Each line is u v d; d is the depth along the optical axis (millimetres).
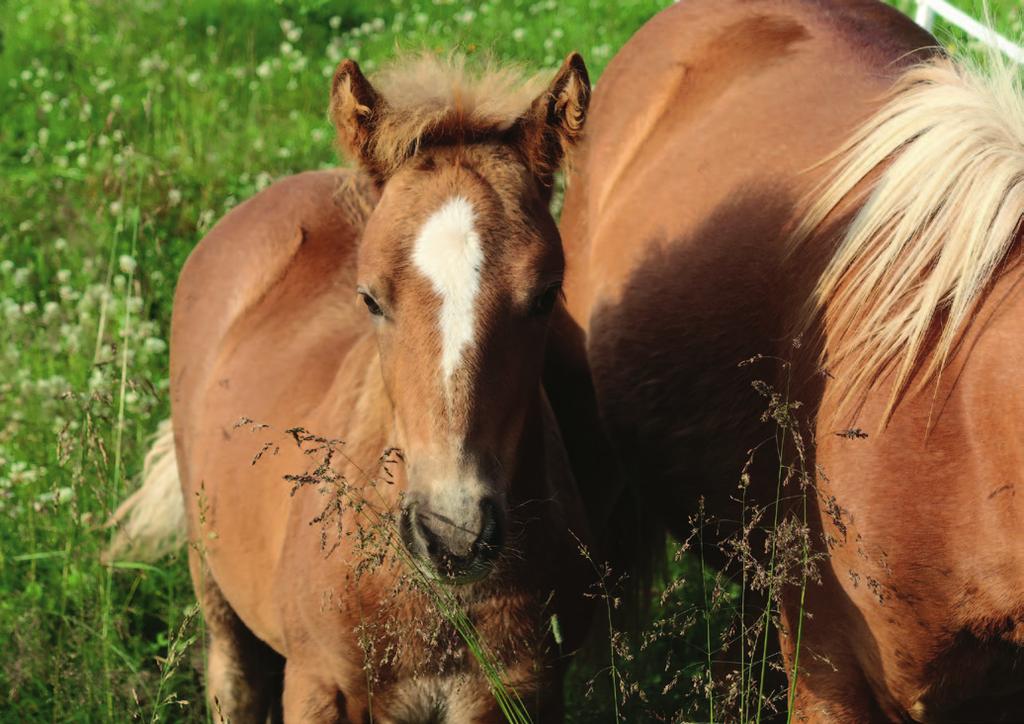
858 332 4215
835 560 4184
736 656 5234
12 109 12234
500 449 4207
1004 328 3865
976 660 4035
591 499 6180
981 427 3850
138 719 5551
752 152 5230
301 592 4742
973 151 4148
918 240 4184
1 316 8656
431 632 4512
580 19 13703
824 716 4324
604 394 5594
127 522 6574
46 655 5992
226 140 11102
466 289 4102
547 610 4773
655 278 5336
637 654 6023
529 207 4316
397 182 4340
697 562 6457
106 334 8109
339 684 4742
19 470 7012
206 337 6234
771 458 4730
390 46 12734
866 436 3967
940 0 7348
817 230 4629
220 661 5898
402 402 4180
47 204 10102
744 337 4887
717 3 6234
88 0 14859
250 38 13438
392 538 4355
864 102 5039
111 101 11586
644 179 5805
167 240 9375
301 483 4359
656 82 6137
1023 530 3775
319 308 5867
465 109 4477
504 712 4633
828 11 5859
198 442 5883
